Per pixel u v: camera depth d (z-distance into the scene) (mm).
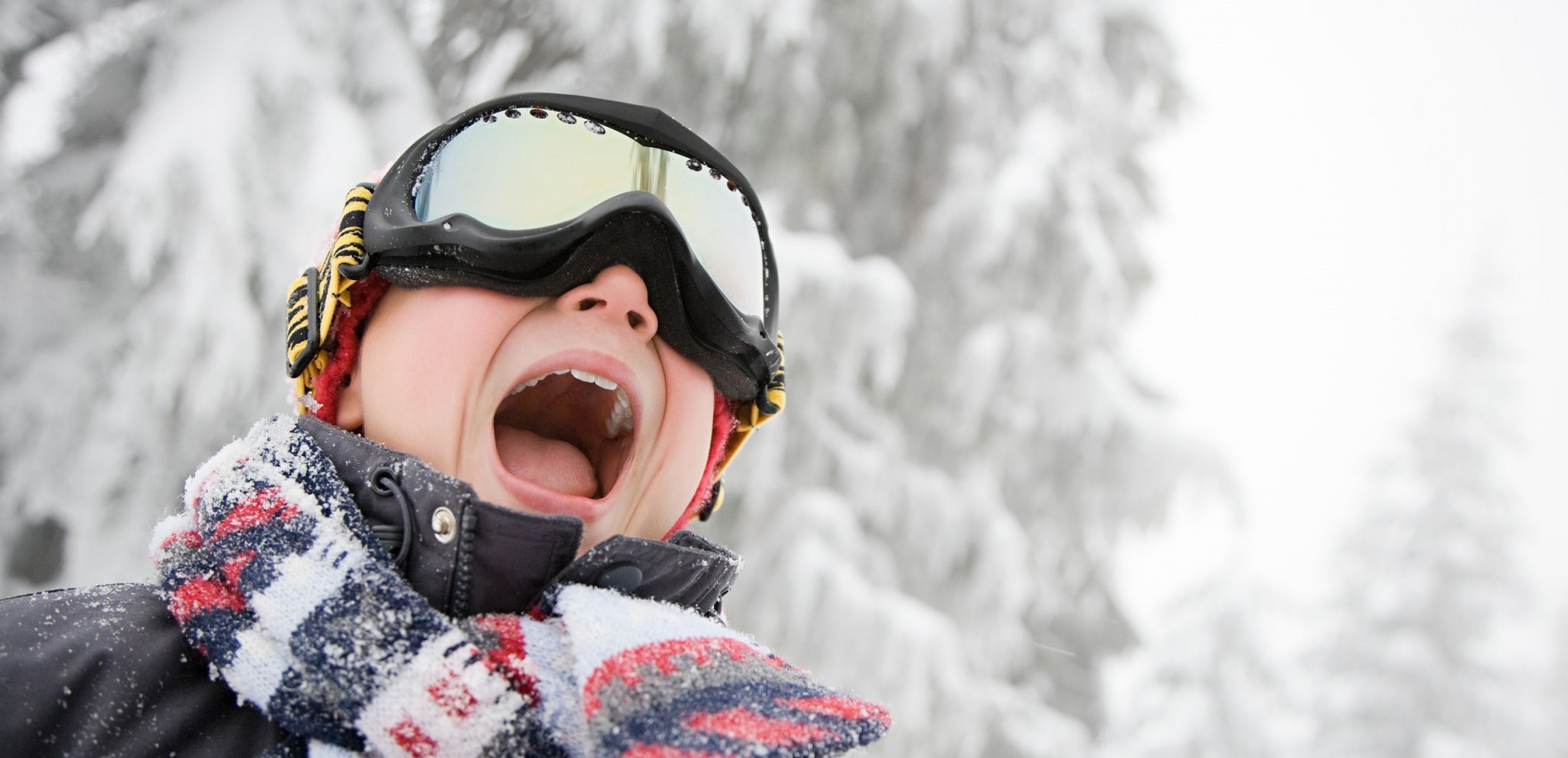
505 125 728
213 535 632
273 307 3479
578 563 644
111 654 606
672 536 819
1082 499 6043
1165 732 9359
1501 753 11664
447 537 621
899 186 5543
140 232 3275
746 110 4867
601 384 703
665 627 619
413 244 677
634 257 688
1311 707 12031
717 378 789
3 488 3719
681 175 767
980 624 5484
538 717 594
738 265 788
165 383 3371
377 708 561
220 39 3543
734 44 4441
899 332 4672
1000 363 5594
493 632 614
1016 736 5477
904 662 4625
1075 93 6020
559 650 619
